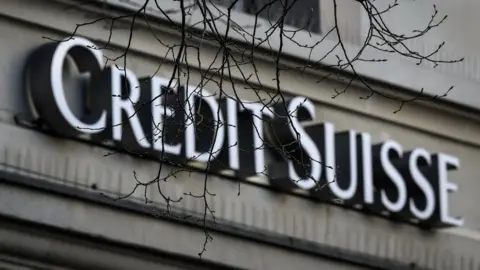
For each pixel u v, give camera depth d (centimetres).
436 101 3366
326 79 3216
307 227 3164
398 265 3275
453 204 3406
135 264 2980
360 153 3195
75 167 2914
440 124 3391
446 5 3450
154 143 2939
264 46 3131
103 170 2939
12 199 2850
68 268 2909
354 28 3281
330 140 3134
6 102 2884
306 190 3162
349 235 3219
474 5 3491
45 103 2883
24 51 2911
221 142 2991
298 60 3173
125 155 2961
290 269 3136
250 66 3117
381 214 3269
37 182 2872
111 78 2911
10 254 2856
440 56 3406
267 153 3119
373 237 3253
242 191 3092
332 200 3197
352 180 3167
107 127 2919
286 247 3133
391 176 3231
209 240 3044
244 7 3158
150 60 3016
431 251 3334
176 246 3008
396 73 3306
